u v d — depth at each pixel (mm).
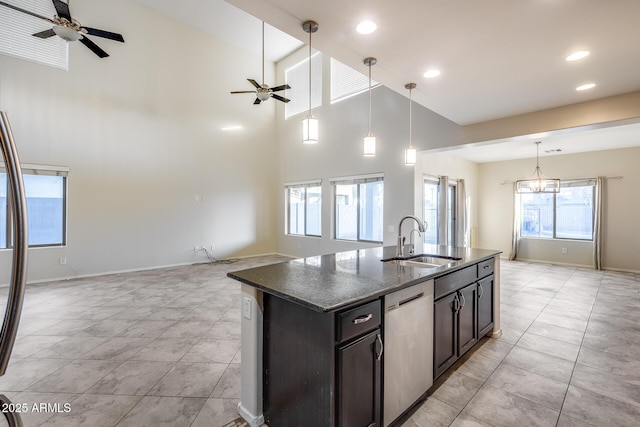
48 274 5164
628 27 2119
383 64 2691
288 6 1940
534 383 2234
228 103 7324
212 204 7094
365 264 2391
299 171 7547
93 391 2125
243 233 7648
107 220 5699
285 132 7949
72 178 5332
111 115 5711
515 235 7512
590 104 3514
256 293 1818
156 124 6246
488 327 2881
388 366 1730
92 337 2988
